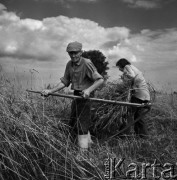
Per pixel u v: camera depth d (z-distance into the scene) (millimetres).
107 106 5594
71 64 4586
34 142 3760
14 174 3438
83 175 3646
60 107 5652
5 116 3729
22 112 3955
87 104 4492
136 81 5707
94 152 4488
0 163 3363
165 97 7379
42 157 3643
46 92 4520
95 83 4438
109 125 5504
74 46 4371
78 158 3957
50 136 3877
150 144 4992
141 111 5570
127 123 5543
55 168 3559
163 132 6047
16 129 3684
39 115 4320
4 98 4023
